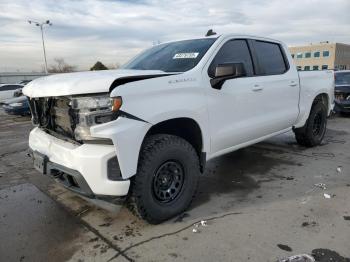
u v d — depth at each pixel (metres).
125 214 3.49
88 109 2.73
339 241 2.82
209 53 3.67
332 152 5.65
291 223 3.16
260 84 4.24
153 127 3.19
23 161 5.84
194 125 3.46
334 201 3.62
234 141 4.02
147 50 4.61
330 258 2.60
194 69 3.46
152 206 3.09
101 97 2.71
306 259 2.58
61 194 4.12
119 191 2.80
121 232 3.13
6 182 4.66
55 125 3.33
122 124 2.74
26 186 4.46
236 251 2.74
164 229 3.15
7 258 2.76
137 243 2.93
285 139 6.66
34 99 3.49
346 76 10.39
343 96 9.43
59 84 2.91
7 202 3.92
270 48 4.69
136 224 3.27
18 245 2.96
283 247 2.77
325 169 4.73
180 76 3.25
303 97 5.28
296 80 5.03
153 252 2.78
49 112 3.33
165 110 3.03
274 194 3.88
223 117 3.74
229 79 3.80
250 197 3.83
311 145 5.93
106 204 3.07
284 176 4.50
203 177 4.57
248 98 4.05
